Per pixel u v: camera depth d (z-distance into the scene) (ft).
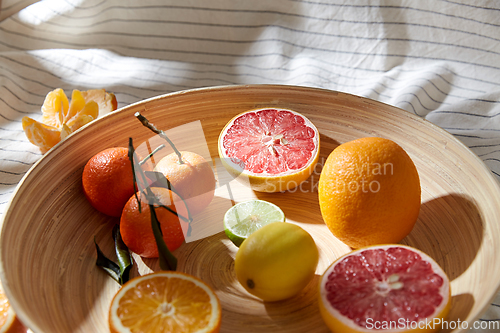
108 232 1.71
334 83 2.60
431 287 1.33
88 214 1.73
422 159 1.80
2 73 2.55
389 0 2.55
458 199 1.66
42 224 1.60
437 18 2.51
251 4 2.76
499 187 1.54
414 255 1.41
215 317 1.34
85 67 2.76
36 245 1.56
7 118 2.45
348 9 2.61
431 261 1.39
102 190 1.64
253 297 1.52
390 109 1.87
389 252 1.42
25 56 2.70
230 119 1.99
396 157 1.50
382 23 2.58
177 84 2.64
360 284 1.36
